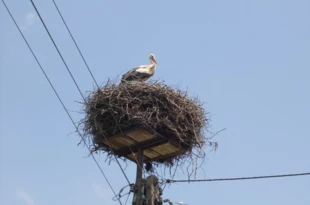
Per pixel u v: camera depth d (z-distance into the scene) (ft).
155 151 42.34
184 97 42.80
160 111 40.78
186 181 39.52
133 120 39.50
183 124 41.50
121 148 42.29
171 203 38.32
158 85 42.27
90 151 42.14
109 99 41.27
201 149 41.83
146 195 37.42
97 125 41.29
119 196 39.04
